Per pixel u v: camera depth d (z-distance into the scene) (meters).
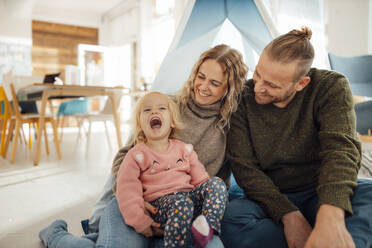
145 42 6.07
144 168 0.96
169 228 0.79
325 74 0.98
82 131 5.82
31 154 3.23
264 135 1.00
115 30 7.31
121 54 7.25
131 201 0.86
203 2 1.41
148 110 1.00
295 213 0.83
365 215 0.75
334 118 0.88
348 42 3.48
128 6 6.62
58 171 2.40
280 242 0.82
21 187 1.94
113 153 3.29
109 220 0.88
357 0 3.37
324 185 0.78
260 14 1.41
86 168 2.51
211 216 0.82
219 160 1.11
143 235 0.85
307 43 0.87
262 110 1.02
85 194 1.77
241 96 1.08
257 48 1.59
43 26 7.08
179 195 0.86
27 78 3.95
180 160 1.00
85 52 7.25
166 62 1.46
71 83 3.18
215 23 1.53
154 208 0.88
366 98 2.51
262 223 0.85
